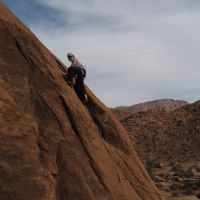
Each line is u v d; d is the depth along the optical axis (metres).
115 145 11.61
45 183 8.29
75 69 10.95
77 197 8.71
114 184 9.79
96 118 11.44
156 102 177.00
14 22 10.39
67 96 10.19
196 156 68.19
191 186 35.12
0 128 8.30
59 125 9.47
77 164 9.18
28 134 8.67
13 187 7.86
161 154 74.06
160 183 38.12
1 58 9.42
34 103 9.44
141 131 86.94
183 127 86.06
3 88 8.96
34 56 10.16
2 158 8.03
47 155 8.78
